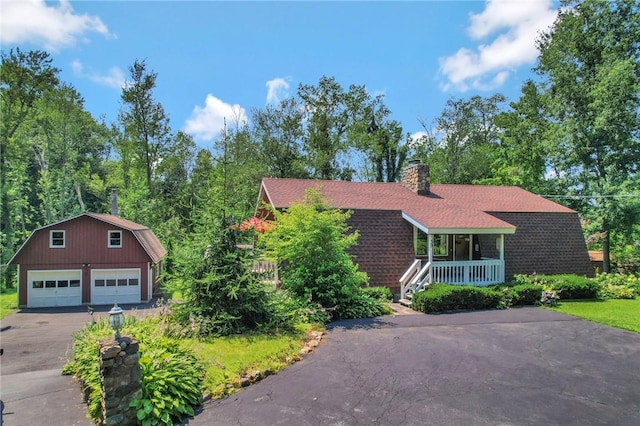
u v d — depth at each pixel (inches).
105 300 860.6
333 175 1454.2
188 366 243.3
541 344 345.1
